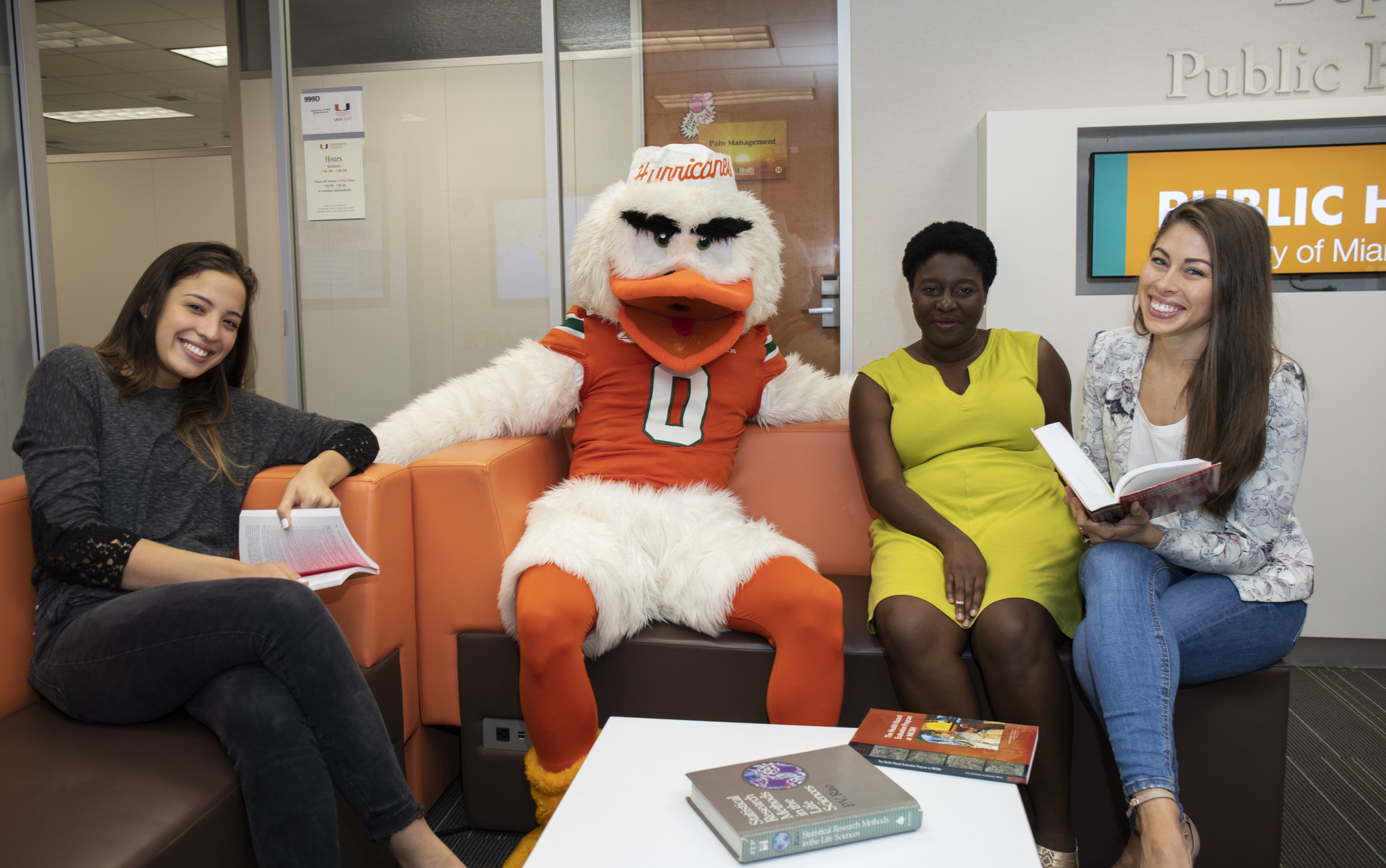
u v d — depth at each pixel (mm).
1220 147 2436
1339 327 2357
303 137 2840
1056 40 2654
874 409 1736
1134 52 2625
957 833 854
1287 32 2551
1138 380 1472
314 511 1341
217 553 1367
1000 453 1678
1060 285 2475
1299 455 1325
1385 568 2383
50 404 1283
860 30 2732
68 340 5547
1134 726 1157
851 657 1497
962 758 985
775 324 2660
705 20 2568
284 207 2846
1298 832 1623
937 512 1589
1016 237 2475
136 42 5793
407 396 2887
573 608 1405
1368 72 2527
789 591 1447
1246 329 1304
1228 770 1371
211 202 5289
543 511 1641
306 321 2906
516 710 1582
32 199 2955
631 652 1526
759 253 1779
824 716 1421
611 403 1826
